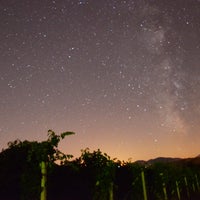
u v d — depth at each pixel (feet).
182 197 148.05
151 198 109.40
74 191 74.02
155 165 116.16
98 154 77.41
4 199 60.59
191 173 163.43
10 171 61.46
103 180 75.31
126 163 96.17
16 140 63.72
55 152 59.11
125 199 91.76
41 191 57.57
